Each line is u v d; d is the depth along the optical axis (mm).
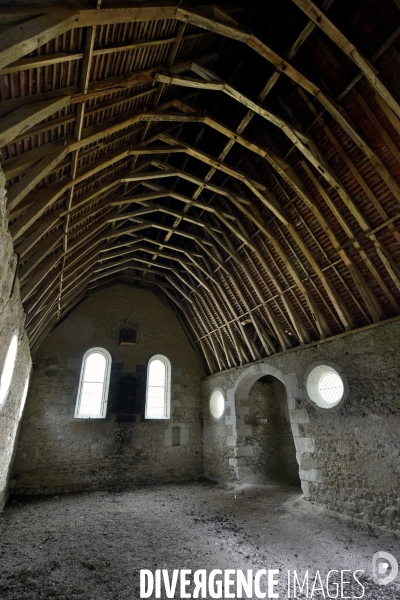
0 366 3773
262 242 7438
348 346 6176
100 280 10828
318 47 4715
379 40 4113
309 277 6758
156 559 4199
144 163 6133
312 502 6176
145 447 9844
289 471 9258
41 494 8125
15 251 3730
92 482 8820
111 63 3346
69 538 4941
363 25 4152
